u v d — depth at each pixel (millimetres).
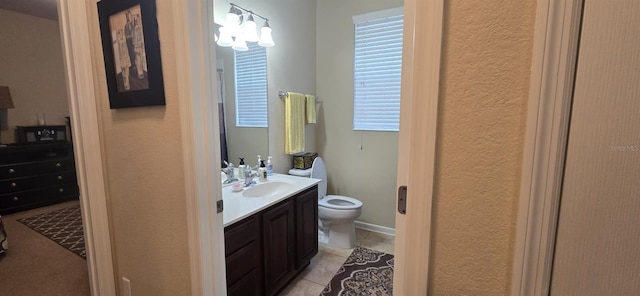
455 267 558
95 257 1326
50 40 3857
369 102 2832
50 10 3527
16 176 3420
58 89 3957
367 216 2959
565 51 416
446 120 527
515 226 490
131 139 1151
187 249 1055
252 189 1982
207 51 997
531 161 458
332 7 2893
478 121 499
